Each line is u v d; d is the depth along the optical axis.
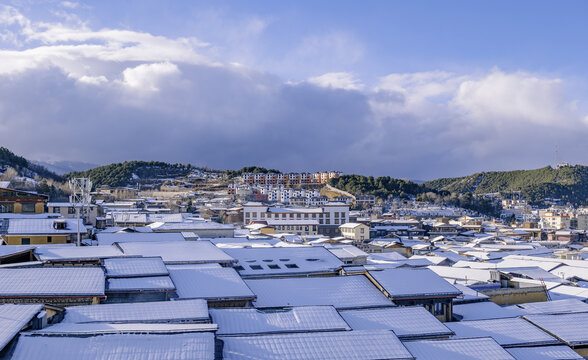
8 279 41.91
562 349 41.41
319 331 39.06
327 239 133.88
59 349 30.02
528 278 75.19
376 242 148.62
